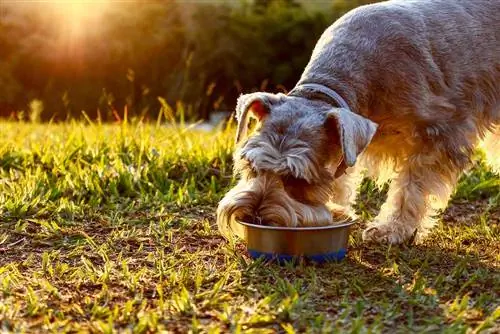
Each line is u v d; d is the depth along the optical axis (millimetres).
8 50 8617
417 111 1535
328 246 1414
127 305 1224
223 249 1516
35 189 1848
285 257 1402
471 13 1655
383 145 1608
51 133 2549
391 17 1566
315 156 1366
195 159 2109
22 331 1143
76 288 1323
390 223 1596
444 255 1519
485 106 1670
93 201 1821
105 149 2188
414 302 1267
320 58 1536
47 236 1601
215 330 1145
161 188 1959
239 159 1411
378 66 1521
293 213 1359
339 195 1656
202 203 1863
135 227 1678
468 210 1895
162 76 8289
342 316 1208
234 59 8336
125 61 8359
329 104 1462
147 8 8641
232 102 8336
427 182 1571
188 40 8445
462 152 1580
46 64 8531
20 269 1424
